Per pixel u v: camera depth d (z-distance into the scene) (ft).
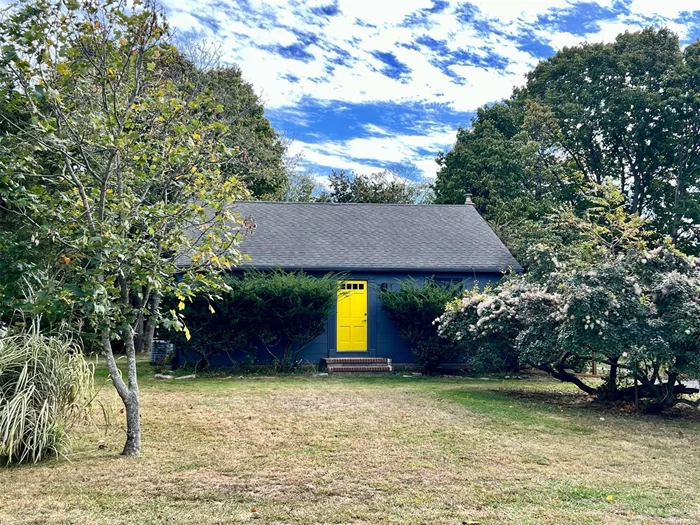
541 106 96.17
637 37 95.35
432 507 15.98
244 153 23.91
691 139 90.53
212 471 19.20
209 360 49.98
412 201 128.98
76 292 18.10
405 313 50.98
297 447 22.53
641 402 32.58
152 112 22.06
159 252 21.15
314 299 49.57
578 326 30.01
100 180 20.49
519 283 38.81
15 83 18.93
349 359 51.65
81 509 15.66
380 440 23.80
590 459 21.35
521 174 92.17
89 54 20.17
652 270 31.30
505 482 18.30
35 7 18.72
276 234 57.21
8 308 21.25
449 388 39.96
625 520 15.12
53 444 20.59
